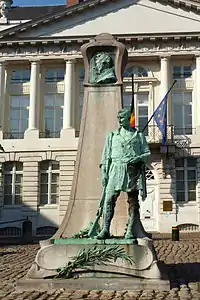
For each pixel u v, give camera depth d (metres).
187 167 29.69
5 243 21.31
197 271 9.10
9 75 32.97
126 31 31.69
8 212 30.36
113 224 8.12
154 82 31.64
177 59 31.73
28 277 7.16
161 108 27.28
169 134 29.44
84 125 8.91
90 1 31.83
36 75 32.12
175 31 31.39
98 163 8.66
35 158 30.75
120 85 9.06
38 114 31.80
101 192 8.48
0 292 6.91
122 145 7.28
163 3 31.75
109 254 7.01
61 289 6.90
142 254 7.00
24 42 32.06
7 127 32.28
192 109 31.16
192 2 31.17
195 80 31.38
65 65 32.62
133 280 6.92
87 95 9.07
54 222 29.84
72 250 7.14
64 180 30.30
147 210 29.34
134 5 32.03
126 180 7.16
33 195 30.31
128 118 7.50
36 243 21.06
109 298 6.29
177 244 17.67
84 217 8.41
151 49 31.53
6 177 31.02
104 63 9.12
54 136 31.91
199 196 28.97
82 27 32.09
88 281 6.92
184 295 6.49
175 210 28.92
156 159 29.59
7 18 35.88
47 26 32.19
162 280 6.94
